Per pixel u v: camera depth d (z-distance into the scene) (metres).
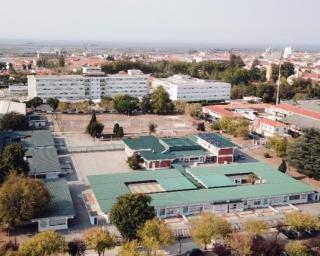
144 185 82.25
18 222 61.59
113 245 56.09
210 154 104.94
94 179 82.88
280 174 90.00
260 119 139.50
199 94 193.38
